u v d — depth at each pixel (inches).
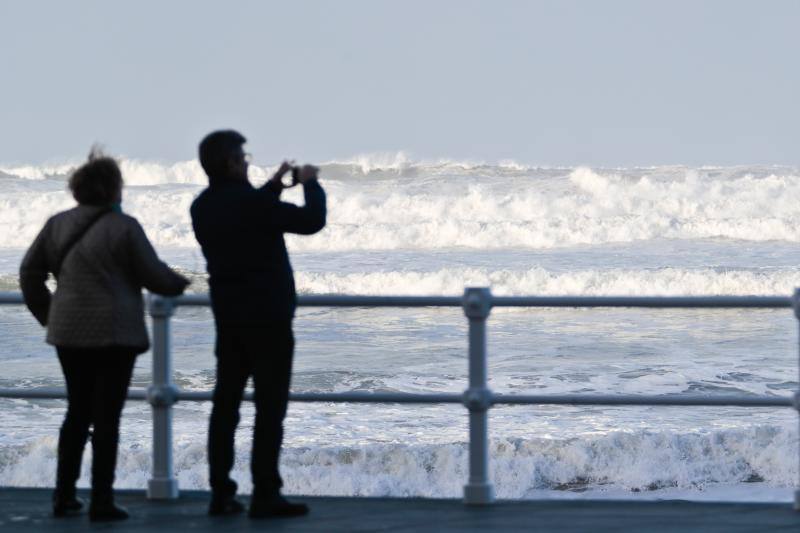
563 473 1665.8
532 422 1893.5
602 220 5221.5
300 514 800.9
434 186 6441.9
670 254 4756.4
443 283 4072.3
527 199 5831.7
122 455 1663.4
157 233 5206.7
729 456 1701.5
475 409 831.7
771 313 3425.2
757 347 2834.6
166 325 868.0
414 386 2361.0
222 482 808.9
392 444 1727.4
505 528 747.4
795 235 5123.0
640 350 2800.2
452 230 5132.9
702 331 3102.9
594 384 2367.1
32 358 2741.1
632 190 6058.1
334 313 3464.6
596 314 3452.3
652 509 815.7
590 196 5969.5
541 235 5128.0
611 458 1700.3
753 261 4525.1
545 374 2481.5
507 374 2479.1
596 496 1576.0
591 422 1889.8
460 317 3373.5
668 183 6067.9
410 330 3149.6
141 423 1905.8
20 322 3292.3
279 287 776.3
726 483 1620.3
